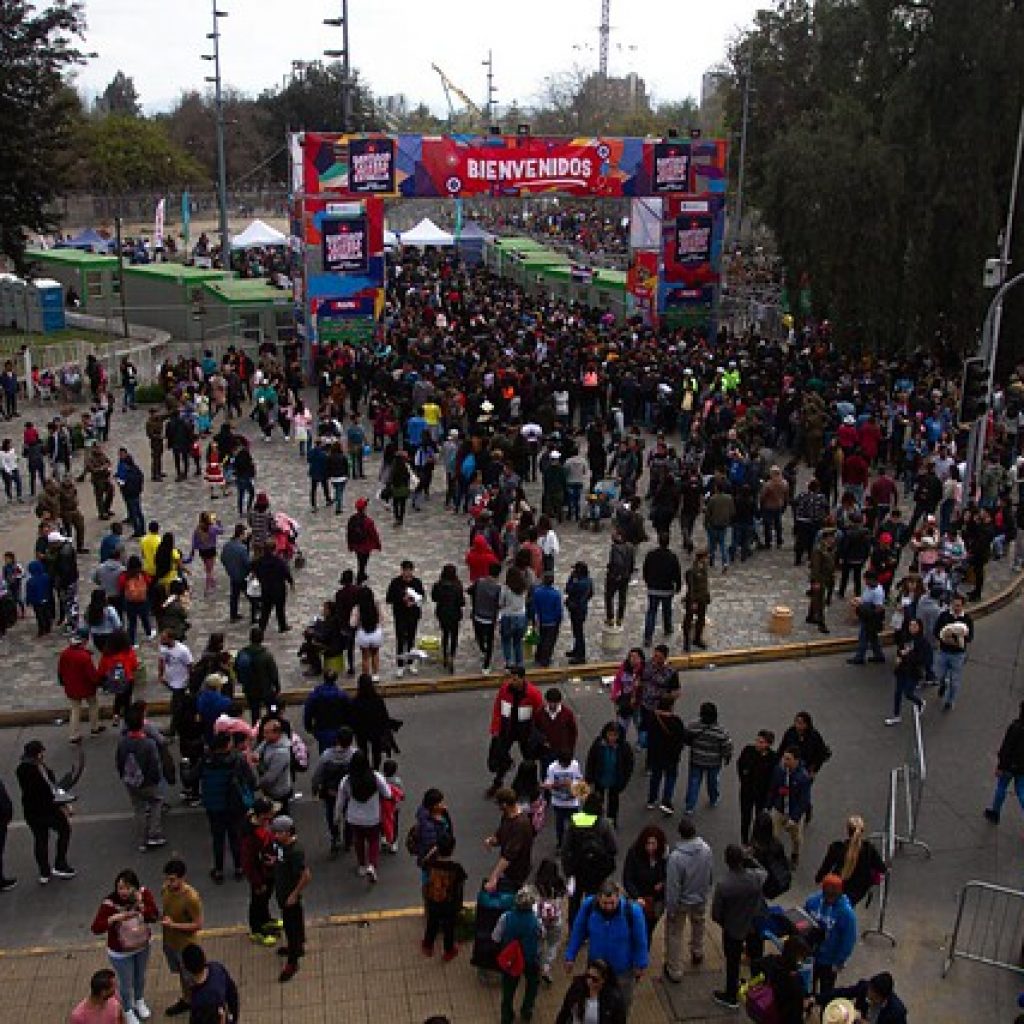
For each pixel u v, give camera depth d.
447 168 34.28
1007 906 11.30
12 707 14.88
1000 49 30.09
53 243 62.34
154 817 11.89
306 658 15.73
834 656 17.33
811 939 9.44
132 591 16.47
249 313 38.88
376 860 11.75
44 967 10.14
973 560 19.66
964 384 21.06
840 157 30.98
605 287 44.97
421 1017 9.57
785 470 22.41
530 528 17.84
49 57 41.22
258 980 9.97
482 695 15.69
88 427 28.06
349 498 24.11
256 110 111.62
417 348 32.16
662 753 12.59
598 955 8.91
